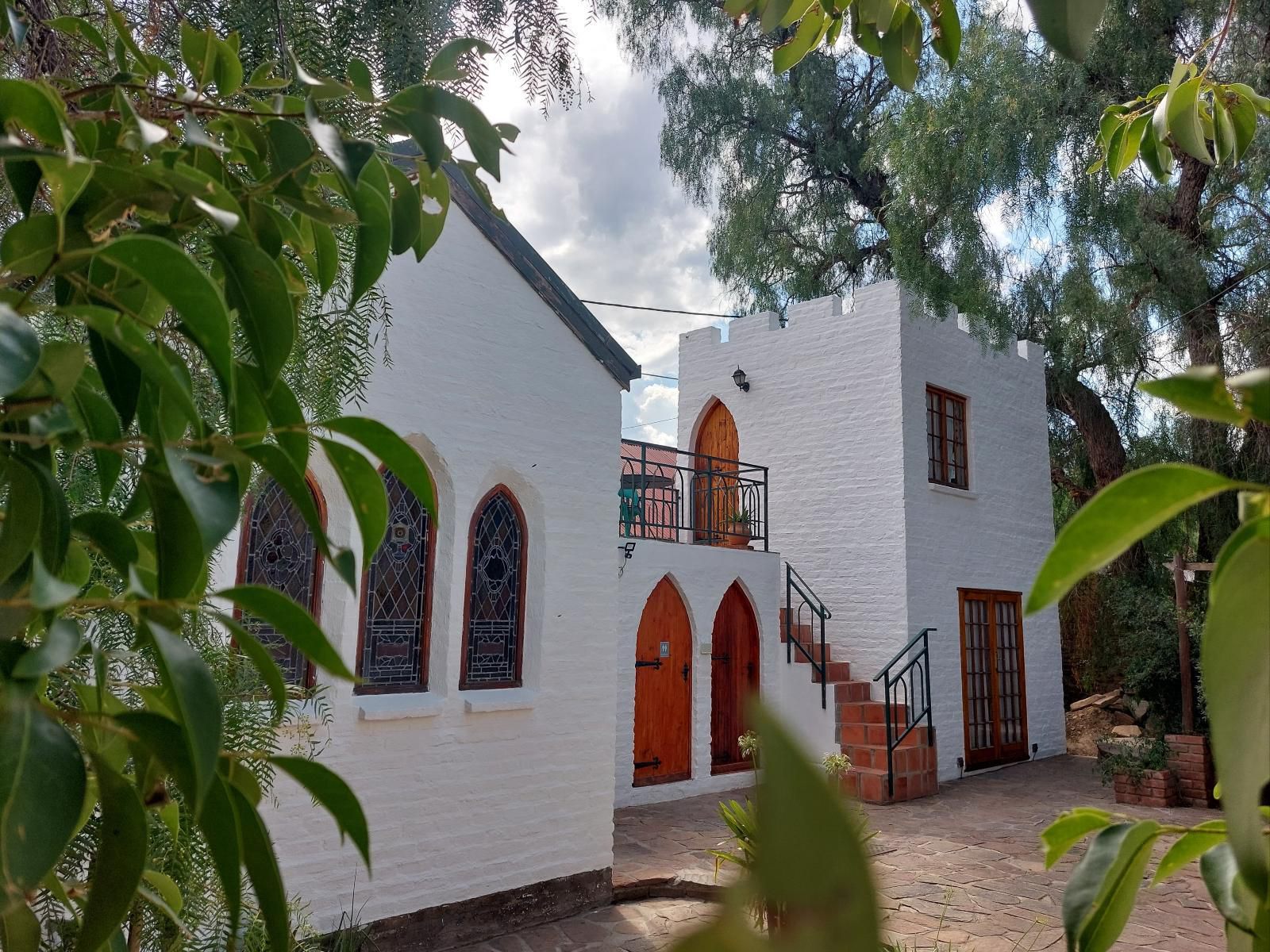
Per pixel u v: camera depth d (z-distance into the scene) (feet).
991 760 39.19
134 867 2.51
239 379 3.08
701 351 44.80
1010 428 43.88
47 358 2.46
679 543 32.73
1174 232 38.83
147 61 4.10
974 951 17.48
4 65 5.11
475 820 18.78
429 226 4.37
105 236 2.86
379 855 17.26
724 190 52.31
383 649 18.25
